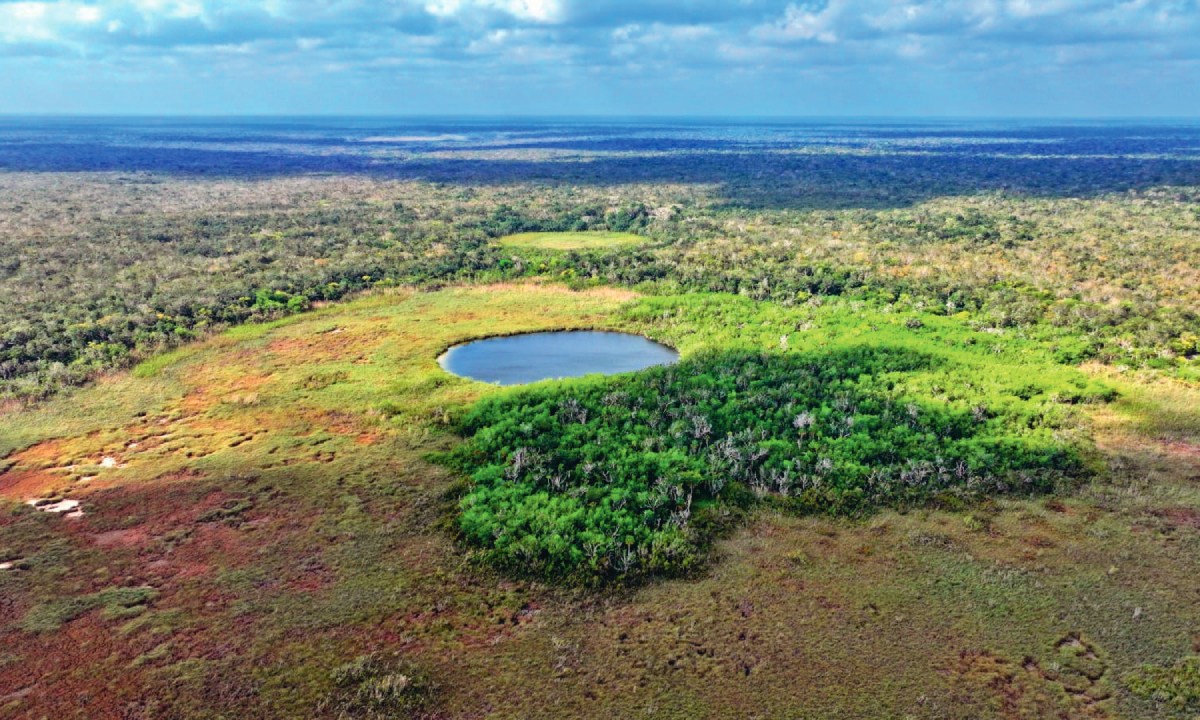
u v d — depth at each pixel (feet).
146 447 131.64
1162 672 79.46
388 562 99.19
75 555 100.27
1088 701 76.18
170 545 102.68
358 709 75.36
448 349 189.88
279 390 157.38
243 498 114.73
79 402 150.00
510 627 87.61
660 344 196.54
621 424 137.18
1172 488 116.26
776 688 78.18
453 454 127.65
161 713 74.84
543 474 118.73
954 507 111.75
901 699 76.64
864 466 120.26
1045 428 134.21
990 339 182.91
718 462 121.08
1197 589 92.79
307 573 96.84
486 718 74.64
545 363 181.27
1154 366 163.63
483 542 102.42
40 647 83.61
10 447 130.72
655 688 78.33
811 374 159.22
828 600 91.91
